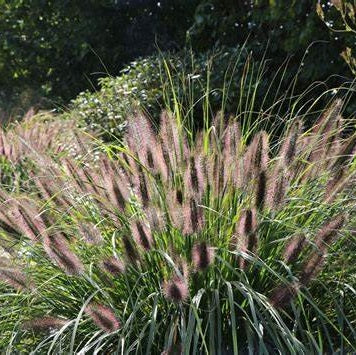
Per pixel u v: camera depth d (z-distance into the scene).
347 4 6.61
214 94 9.50
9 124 10.22
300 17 9.53
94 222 4.98
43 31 15.48
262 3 10.02
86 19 14.80
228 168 4.85
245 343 4.67
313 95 9.56
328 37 9.27
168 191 4.73
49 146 8.59
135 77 10.19
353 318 4.87
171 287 4.18
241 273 4.56
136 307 4.32
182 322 4.31
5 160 8.23
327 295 4.84
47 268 4.93
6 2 15.82
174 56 10.03
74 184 5.01
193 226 4.40
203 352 4.55
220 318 4.36
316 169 5.06
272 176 4.71
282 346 4.36
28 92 14.57
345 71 9.22
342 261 4.80
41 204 5.20
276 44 9.93
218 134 5.42
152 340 4.23
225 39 11.17
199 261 4.26
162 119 4.90
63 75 15.66
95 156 5.98
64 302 4.82
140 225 4.38
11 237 5.13
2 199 5.25
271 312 4.27
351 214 5.01
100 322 4.25
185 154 4.93
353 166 5.07
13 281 4.55
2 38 15.84
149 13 14.17
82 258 4.87
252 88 9.42
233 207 4.78
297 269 4.71
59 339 4.60
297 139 4.94
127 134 5.37
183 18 13.88
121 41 14.86
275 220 4.50
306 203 4.95
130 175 4.96
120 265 4.44
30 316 4.78
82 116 9.84
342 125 5.84
